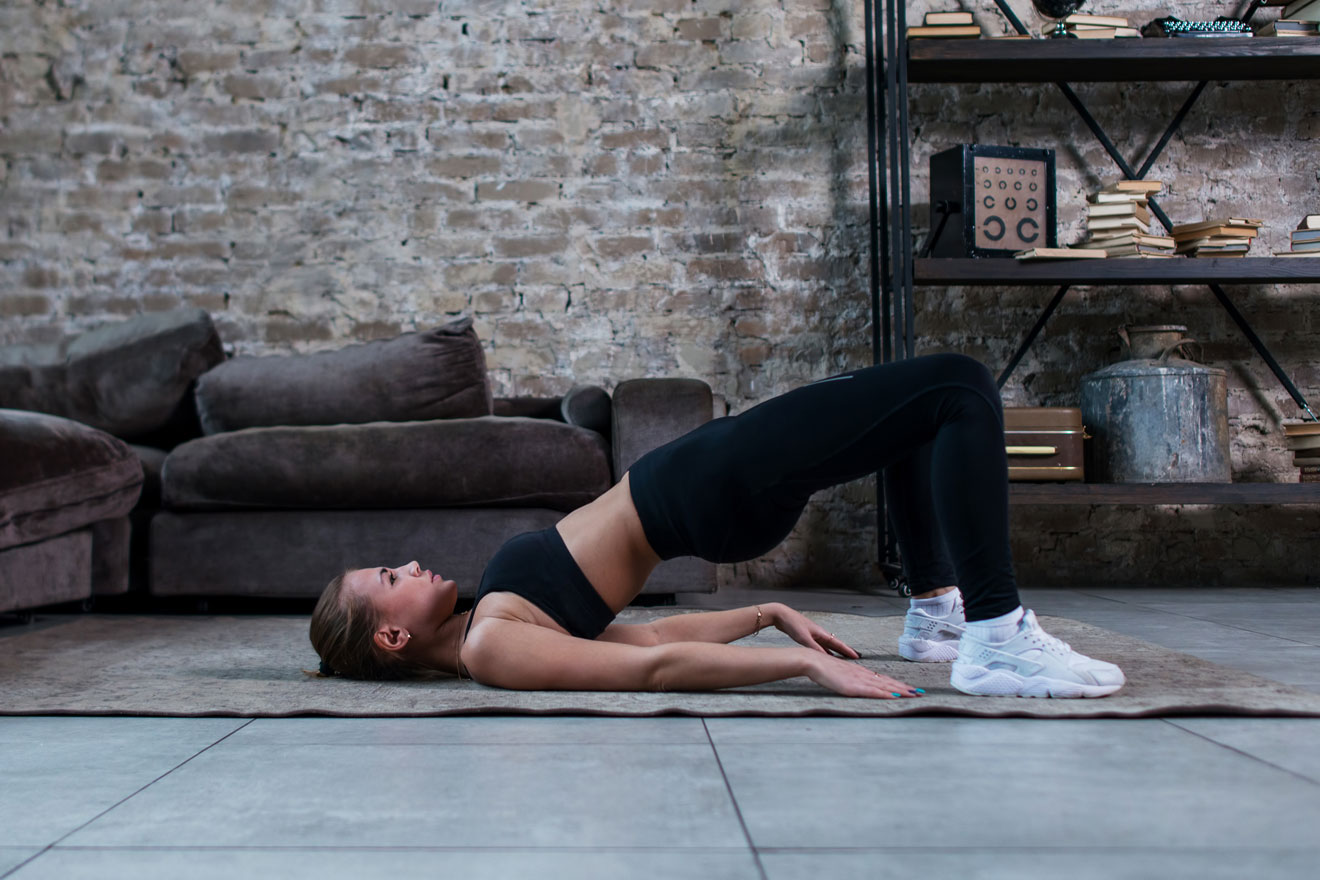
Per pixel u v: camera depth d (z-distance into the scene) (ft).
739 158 12.05
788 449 4.62
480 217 12.08
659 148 12.07
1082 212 11.91
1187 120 11.98
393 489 9.11
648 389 9.30
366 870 2.64
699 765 3.64
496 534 9.15
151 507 9.83
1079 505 11.85
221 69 12.20
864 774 3.50
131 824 3.04
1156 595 10.40
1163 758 3.67
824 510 11.85
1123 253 10.47
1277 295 11.87
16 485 7.68
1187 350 11.86
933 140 12.00
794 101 12.07
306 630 8.23
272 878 2.59
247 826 3.01
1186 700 4.55
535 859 2.70
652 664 4.80
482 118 12.11
